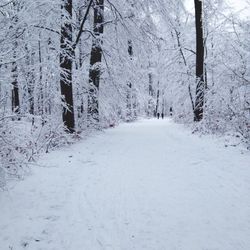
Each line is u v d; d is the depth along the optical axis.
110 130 18.97
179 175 7.31
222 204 5.36
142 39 17.00
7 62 6.35
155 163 8.75
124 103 22.22
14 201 5.84
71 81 12.83
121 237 4.39
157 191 6.25
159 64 24.03
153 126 22.80
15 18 7.23
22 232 4.63
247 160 8.03
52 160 9.05
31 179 7.17
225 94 12.77
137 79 20.33
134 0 16.00
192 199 5.68
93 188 6.59
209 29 18.34
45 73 13.25
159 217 4.98
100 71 17.55
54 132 11.05
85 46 17.67
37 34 11.98
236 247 3.97
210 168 7.68
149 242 4.21
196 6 16.06
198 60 16.36
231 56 13.77
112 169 8.22
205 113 13.95
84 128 15.72
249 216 4.83
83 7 16.05
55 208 5.52
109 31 17.45
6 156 6.21
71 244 4.27
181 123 22.86
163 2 16.17
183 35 21.59
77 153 10.30
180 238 4.28
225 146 10.00
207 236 4.29
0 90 6.76
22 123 6.73
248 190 5.91
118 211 5.31
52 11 12.25
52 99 13.88
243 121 10.71
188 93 21.86
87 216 5.15
